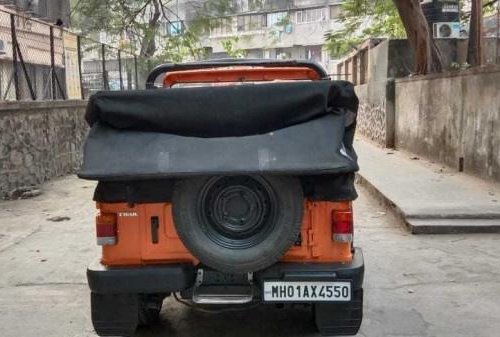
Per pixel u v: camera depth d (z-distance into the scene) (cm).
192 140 362
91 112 378
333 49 2106
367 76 2016
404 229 750
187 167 347
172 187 373
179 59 2253
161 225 381
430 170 1132
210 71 496
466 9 2005
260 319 474
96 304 389
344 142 379
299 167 344
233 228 362
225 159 348
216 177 359
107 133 372
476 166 1021
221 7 2116
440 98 1208
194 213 359
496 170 937
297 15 4434
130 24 1930
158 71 494
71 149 1379
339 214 374
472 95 1030
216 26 2141
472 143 1037
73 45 1440
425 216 745
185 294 383
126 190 374
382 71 1673
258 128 367
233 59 509
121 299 388
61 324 467
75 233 771
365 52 2095
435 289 530
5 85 1107
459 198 838
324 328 389
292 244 361
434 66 1371
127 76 1842
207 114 365
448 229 723
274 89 363
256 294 378
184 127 368
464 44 1510
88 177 351
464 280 552
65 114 1339
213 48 3716
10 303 516
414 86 1395
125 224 383
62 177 1284
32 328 460
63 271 605
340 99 370
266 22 4353
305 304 393
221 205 362
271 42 4253
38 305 510
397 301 501
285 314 482
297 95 363
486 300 500
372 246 674
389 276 566
